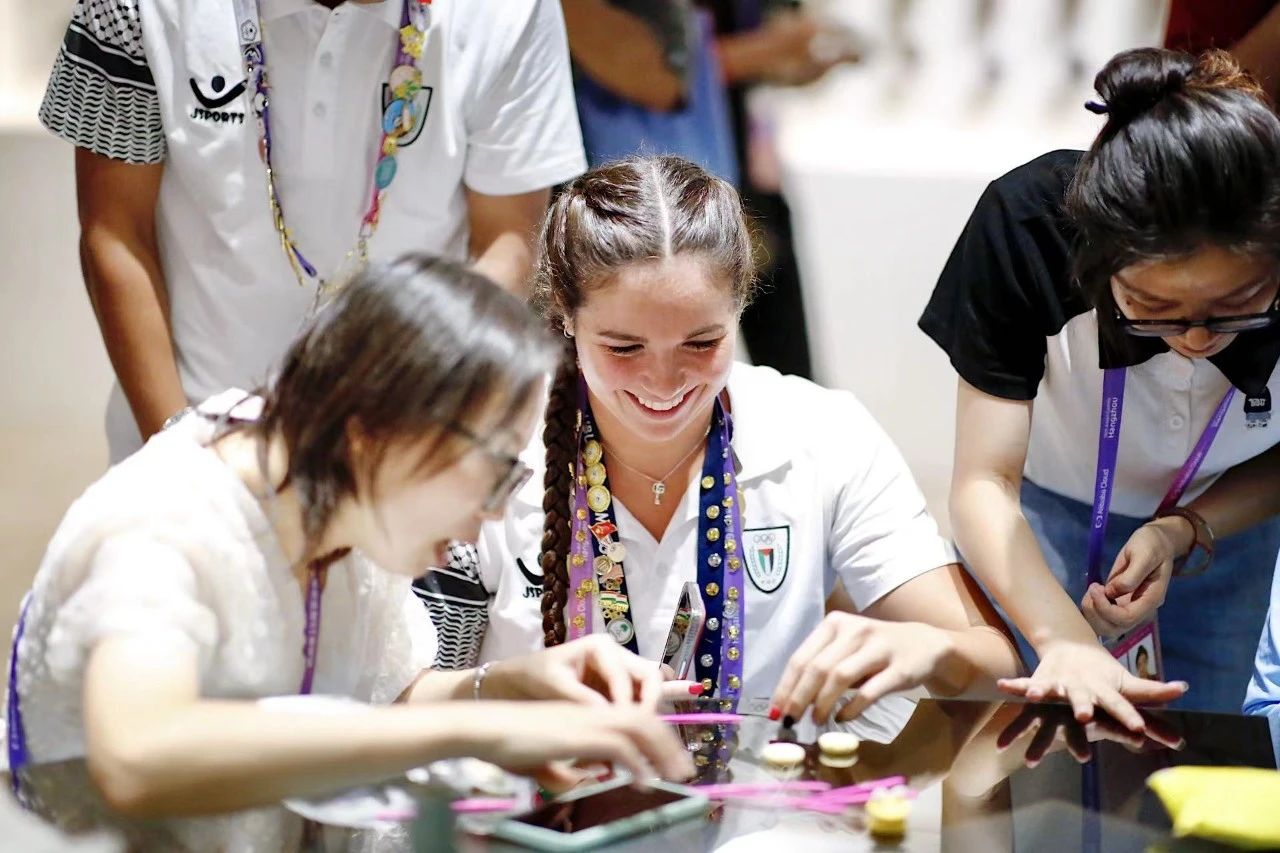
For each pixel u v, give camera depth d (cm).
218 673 176
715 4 505
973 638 219
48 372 545
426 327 162
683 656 228
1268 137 197
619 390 215
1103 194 204
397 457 163
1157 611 269
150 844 147
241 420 180
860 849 154
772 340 537
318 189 274
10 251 536
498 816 158
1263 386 234
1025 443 247
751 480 236
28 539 456
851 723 194
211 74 263
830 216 535
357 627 197
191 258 278
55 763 165
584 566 229
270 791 154
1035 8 532
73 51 264
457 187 288
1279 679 212
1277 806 158
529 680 194
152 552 164
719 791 170
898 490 244
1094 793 171
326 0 263
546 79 288
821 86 530
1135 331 215
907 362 546
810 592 238
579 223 215
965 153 539
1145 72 206
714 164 511
